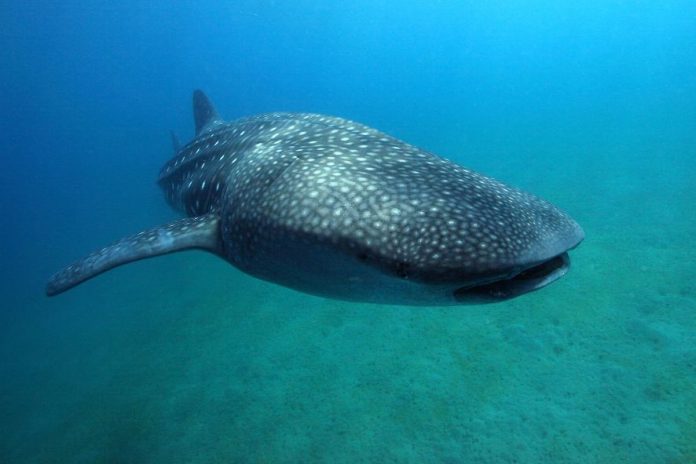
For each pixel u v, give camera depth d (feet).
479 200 8.09
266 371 26.18
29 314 51.34
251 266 10.93
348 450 19.88
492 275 7.01
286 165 9.99
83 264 12.74
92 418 26.86
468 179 9.02
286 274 10.07
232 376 26.61
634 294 25.94
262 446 21.15
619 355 21.71
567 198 43.91
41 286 62.08
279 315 31.86
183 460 21.50
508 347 23.77
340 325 28.91
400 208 7.77
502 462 17.89
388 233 7.54
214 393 25.54
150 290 44.47
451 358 23.85
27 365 37.58
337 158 9.70
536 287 7.57
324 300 32.42
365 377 23.84
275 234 9.18
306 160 9.86
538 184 50.37
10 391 33.83
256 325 31.30
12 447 26.68
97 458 23.49
